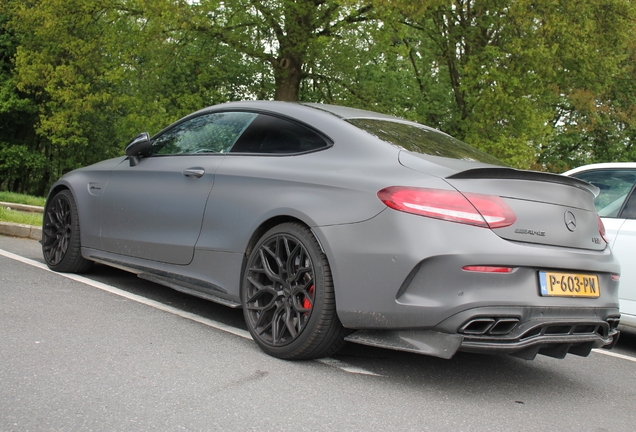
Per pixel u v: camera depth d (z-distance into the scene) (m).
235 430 2.42
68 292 4.59
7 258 5.82
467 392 3.25
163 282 4.36
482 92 18.58
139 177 4.67
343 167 3.47
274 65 20.95
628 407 3.32
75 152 36.41
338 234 3.26
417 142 3.72
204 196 4.07
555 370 4.02
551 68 18.00
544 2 17.30
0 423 2.31
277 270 3.58
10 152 32.28
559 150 34.25
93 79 24.58
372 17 18.44
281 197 3.58
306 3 19.16
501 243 3.02
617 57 20.95
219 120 4.42
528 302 3.04
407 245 3.04
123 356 3.22
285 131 3.92
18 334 3.43
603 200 5.31
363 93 22.88
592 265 3.32
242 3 19.97
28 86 30.06
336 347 3.41
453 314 2.96
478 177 3.12
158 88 22.38
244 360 3.36
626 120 29.83
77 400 2.59
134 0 18.62
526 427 2.80
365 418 2.69
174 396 2.73
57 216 5.44
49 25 21.62
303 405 2.77
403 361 3.72
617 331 3.60
